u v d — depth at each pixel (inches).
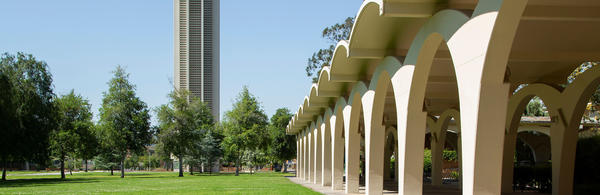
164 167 3718.0
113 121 1788.9
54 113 1589.6
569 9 318.3
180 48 4323.3
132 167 3695.9
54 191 875.4
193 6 4347.9
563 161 544.7
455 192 722.8
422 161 430.0
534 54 462.9
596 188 557.9
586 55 463.8
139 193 783.7
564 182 544.7
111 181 1412.4
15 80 1473.9
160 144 1946.4
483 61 271.9
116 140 1768.0
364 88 596.4
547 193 658.2
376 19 399.2
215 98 4279.0
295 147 2482.8
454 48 315.6
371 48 487.2
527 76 624.4
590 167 650.2
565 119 542.3
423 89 415.2
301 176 1469.0
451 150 1492.4
